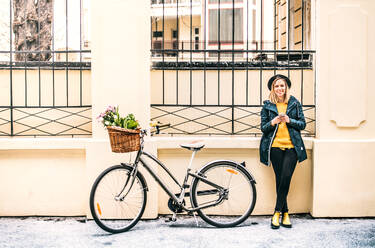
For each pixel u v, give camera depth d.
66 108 4.34
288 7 5.71
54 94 4.29
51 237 3.51
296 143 3.77
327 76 4.04
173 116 4.42
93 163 3.98
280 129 3.82
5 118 4.31
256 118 4.40
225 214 4.16
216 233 3.63
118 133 3.34
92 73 3.98
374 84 4.04
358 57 4.02
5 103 4.32
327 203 4.05
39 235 3.56
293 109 3.83
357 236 3.52
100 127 4.00
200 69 4.39
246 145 4.07
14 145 3.97
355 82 4.02
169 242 3.38
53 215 4.12
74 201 4.11
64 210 4.11
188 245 3.30
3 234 3.57
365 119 4.05
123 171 3.93
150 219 4.05
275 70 4.38
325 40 4.03
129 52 3.98
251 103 4.40
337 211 4.05
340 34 4.01
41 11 5.43
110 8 3.95
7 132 4.32
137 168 3.73
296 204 4.18
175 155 4.12
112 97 3.99
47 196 4.10
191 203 3.82
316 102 4.15
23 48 5.50
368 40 4.03
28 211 4.11
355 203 4.05
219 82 4.39
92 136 4.09
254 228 3.78
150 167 3.71
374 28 4.02
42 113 4.33
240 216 4.14
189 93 4.41
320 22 4.03
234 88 4.39
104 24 3.95
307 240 3.42
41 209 4.11
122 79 3.98
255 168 4.15
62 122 4.35
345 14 4.00
